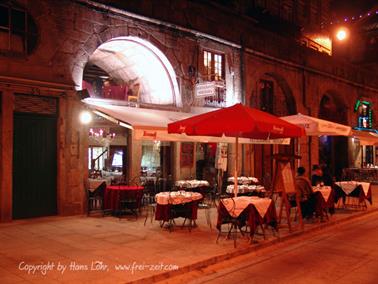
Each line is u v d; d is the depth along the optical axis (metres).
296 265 7.19
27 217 10.62
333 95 24.06
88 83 13.54
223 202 8.51
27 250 7.54
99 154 13.44
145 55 14.00
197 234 9.11
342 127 12.58
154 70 14.53
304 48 20.33
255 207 8.35
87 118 11.55
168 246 7.97
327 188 11.75
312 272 6.75
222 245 8.09
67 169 11.17
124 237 8.72
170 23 13.81
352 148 25.44
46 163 10.94
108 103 12.48
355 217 12.38
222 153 14.54
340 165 25.58
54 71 10.97
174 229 9.64
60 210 11.05
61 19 11.13
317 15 25.17
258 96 18.03
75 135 11.33
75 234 8.95
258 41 17.52
